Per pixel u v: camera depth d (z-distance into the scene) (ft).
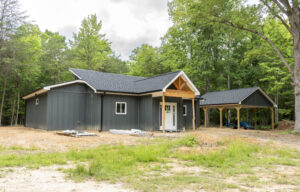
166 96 58.95
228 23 64.18
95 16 104.78
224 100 77.51
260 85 101.86
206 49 95.91
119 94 57.16
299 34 56.29
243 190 13.85
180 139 35.81
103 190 13.39
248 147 29.96
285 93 88.07
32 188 13.51
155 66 112.47
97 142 34.99
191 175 17.48
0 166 18.94
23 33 78.13
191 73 97.86
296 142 39.96
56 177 16.12
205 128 76.07
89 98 57.16
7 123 98.84
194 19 64.64
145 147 28.32
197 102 72.18
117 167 19.20
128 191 13.29
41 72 96.68
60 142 34.04
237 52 104.47
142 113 59.16
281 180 16.17
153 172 18.24
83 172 17.38
